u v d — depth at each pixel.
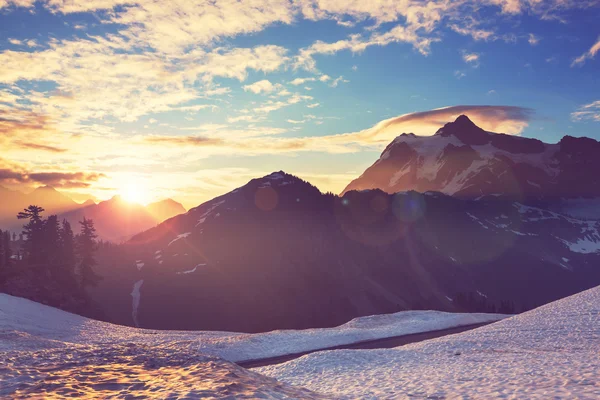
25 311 63.59
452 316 68.06
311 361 32.25
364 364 30.88
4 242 104.62
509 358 27.14
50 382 12.58
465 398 16.34
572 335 33.56
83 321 67.62
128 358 16.72
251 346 44.62
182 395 10.98
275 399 11.49
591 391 15.44
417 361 30.30
